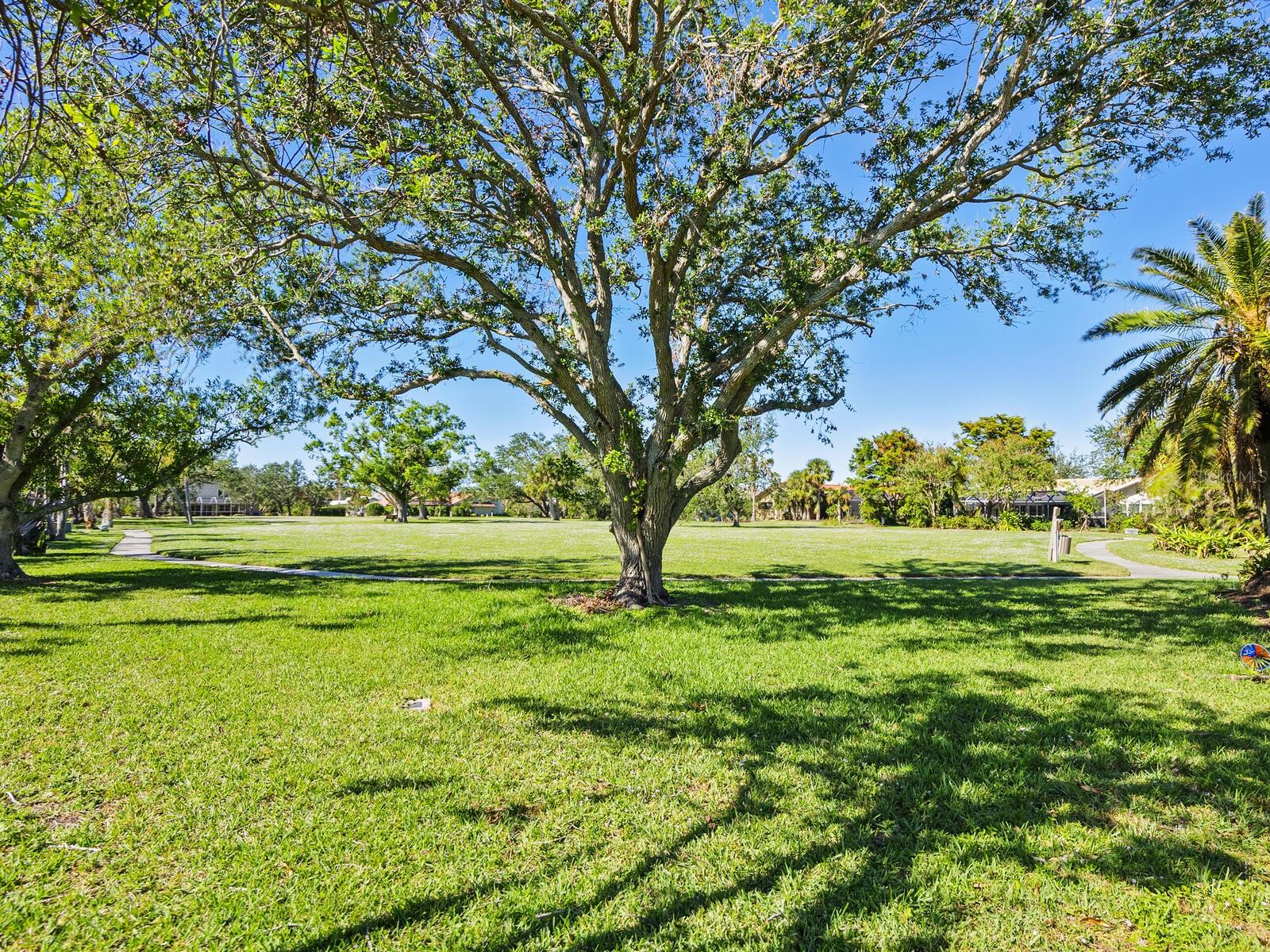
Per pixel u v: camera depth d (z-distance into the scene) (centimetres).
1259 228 1391
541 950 300
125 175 545
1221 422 1459
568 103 1188
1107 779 478
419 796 447
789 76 930
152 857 367
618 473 1225
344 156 817
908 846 388
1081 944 305
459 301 1239
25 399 1540
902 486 6209
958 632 1037
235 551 2694
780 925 316
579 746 543
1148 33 867
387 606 1239
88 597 1338
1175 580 1870
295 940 302
